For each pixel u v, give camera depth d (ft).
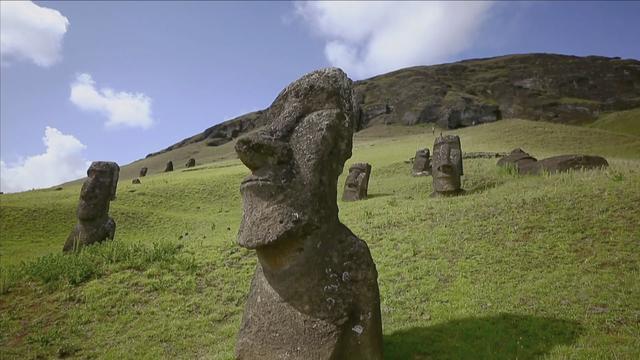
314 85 21.18
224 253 41.09
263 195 19.33
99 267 37.19
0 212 74.64
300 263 19.06
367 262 19.98
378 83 360.48
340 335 18.15
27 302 32.14
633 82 335.88
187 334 28.35
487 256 34.12
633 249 31.65
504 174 73.10
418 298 29.04
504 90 328.49
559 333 22.53
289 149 20.06
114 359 25.63
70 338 28.09
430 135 200.64
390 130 275.18
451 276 31.89
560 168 64.34
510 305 26.14
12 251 59.00
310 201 19.40
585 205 40.50
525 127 156.46
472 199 52.26
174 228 73.31
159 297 33.06
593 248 32.81
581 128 159.33
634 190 41.75
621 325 22.76
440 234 40.27
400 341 23.21
